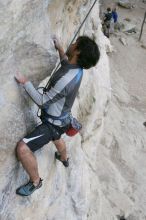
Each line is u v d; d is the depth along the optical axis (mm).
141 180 11477
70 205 6773
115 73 16688
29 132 4785
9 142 4422
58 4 5656
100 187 9898
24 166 4660
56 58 4770
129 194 10789
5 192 4629
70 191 6824
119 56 17859
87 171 7988
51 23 5629
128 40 19016
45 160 5547
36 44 4465
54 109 4547
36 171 4746
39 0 4379
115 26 19469
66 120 4695
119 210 10039
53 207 6152
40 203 5590
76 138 7551
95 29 10570
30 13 4270
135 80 16859
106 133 12086
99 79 10555
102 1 21422
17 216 4980
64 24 6426
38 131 4613
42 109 4613
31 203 5277
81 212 7055
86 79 9273
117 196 10305
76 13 7074
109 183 10523
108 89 11523
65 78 4434
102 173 10672
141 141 13000
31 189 4859
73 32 7133
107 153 11508
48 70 4762
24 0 4098
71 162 6996
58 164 6141
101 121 10508
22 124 4570
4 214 4715
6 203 4707
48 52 4633
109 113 13055
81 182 7148
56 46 5141
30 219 5375
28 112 4738
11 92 4336
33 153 4961
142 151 12633
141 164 12070
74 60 4516
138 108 15141
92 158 9875
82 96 8930
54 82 4457
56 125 4645
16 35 4145
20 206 5020
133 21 20703
